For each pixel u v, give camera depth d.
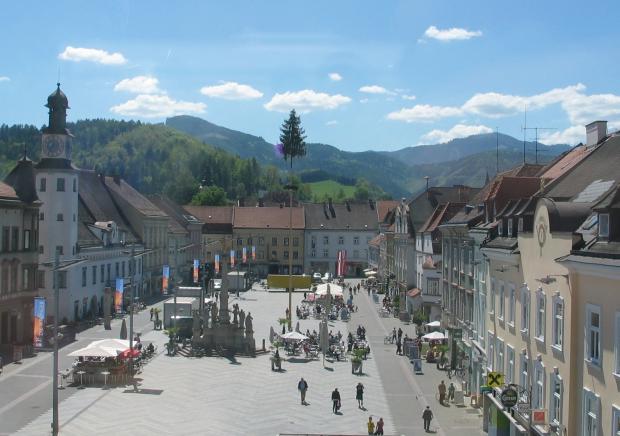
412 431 41.06
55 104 83.31
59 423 40.72
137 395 49.06
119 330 78.56
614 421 23.80
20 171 69.12
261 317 94.50
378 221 175.50
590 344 26.17
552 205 30.36
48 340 67.81
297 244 172.25
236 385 53.38
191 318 75.25
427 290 84.31
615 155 35.09
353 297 122.50
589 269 25.34
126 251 101.25
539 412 30.03
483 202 52.31
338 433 40.34
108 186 112.81
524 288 35.06
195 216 165.88
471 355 50.41
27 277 68.25
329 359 65.75
